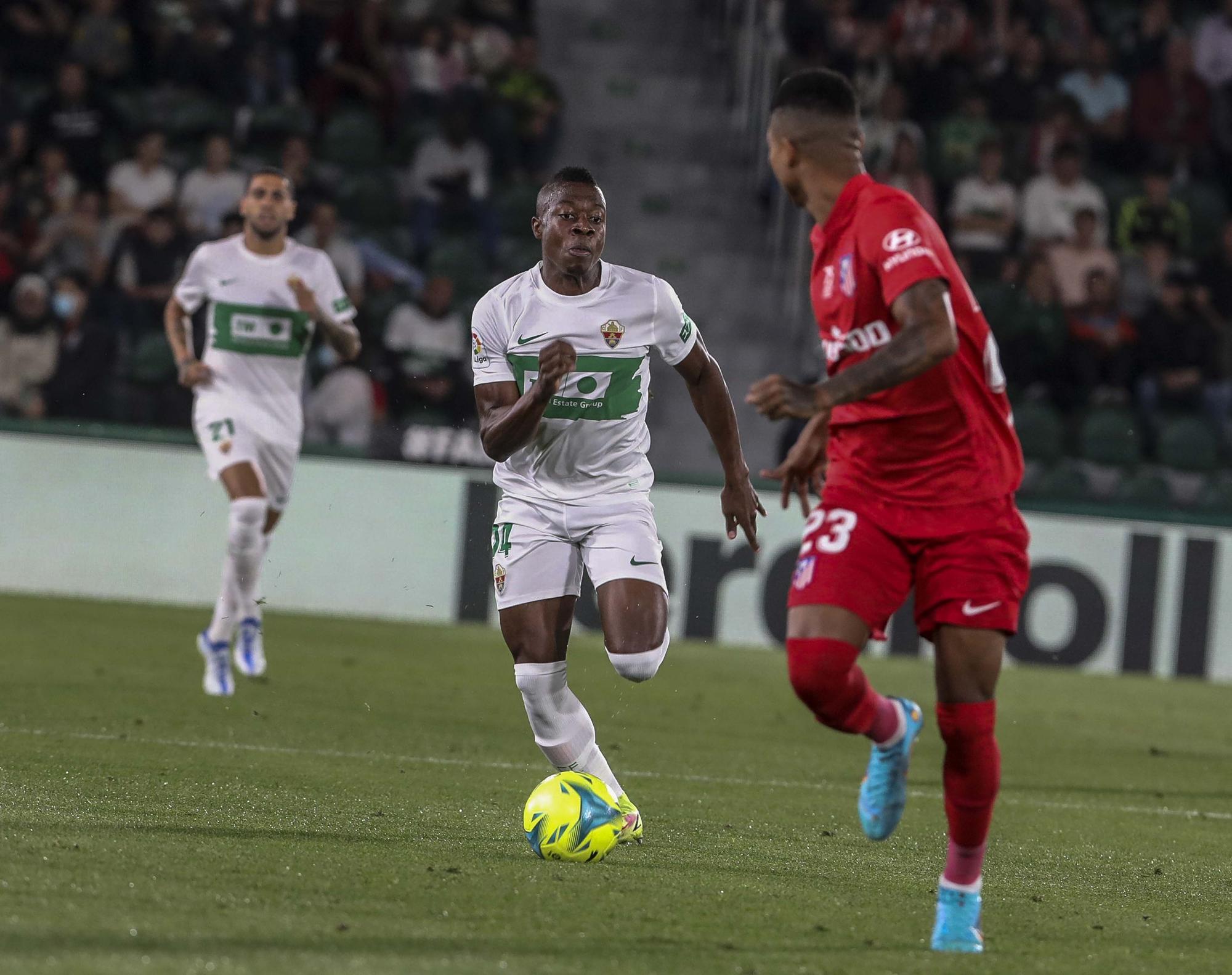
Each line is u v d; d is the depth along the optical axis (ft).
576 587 55.16
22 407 144.66
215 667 88.84
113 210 160.25
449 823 55.26
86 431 136.56
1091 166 185.16
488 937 37.70
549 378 49.19
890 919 43.42
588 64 195.21
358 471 138.21
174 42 173.06
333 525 138.00
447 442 139.13
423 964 34.42
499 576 55.21
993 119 182.29
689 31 199.00
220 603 88.79
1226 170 188.24
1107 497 156.15
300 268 94.27
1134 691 126.93
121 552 136.46
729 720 94.94
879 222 39.93
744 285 177.47
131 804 53.62
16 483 135.64
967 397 40.29
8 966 31.89
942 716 40.29
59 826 48.08
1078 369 163.12
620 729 88.22
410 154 177.68
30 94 172.14
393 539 138.51
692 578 138.51
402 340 153.17
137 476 136.87
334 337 94.43
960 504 40.16
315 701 89.20
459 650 119.34
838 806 66.54
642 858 51.08
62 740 68.54
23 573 135.64
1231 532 140.97
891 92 175.94
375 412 150.71
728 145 189.98
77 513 136.26
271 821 52.60
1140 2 196.34
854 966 36.99
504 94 180.04
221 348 93.30
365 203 169.68
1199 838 63.98
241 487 91.09
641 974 35.04
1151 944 42.06
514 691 99.91
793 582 41.16
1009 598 40.16
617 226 180.55
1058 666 139.85
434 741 77.71
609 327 54.29
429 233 168.04
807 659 39.52
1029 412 158.71
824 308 41.73
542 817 49.39
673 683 110.83
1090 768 85.30
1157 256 173.06
